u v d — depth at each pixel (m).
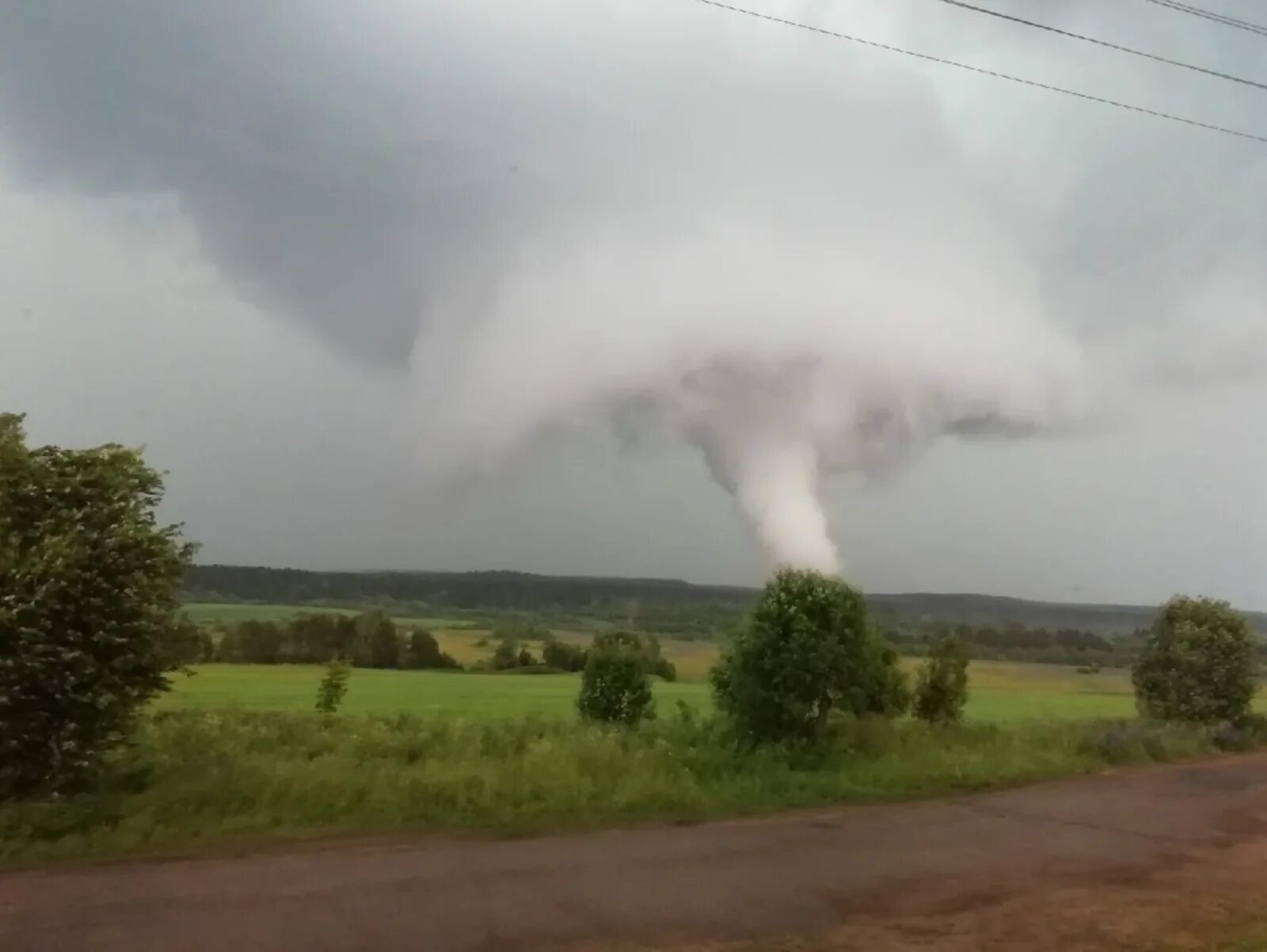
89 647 10.98
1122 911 8.55
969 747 19.09
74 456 11.49
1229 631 25.23
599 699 22.30
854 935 7.71
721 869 9.80
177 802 10.86
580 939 7.40
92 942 6.93
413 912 7.92
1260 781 17.50
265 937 7.17
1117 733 20.77
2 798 10.62
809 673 16.72
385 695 30.58
